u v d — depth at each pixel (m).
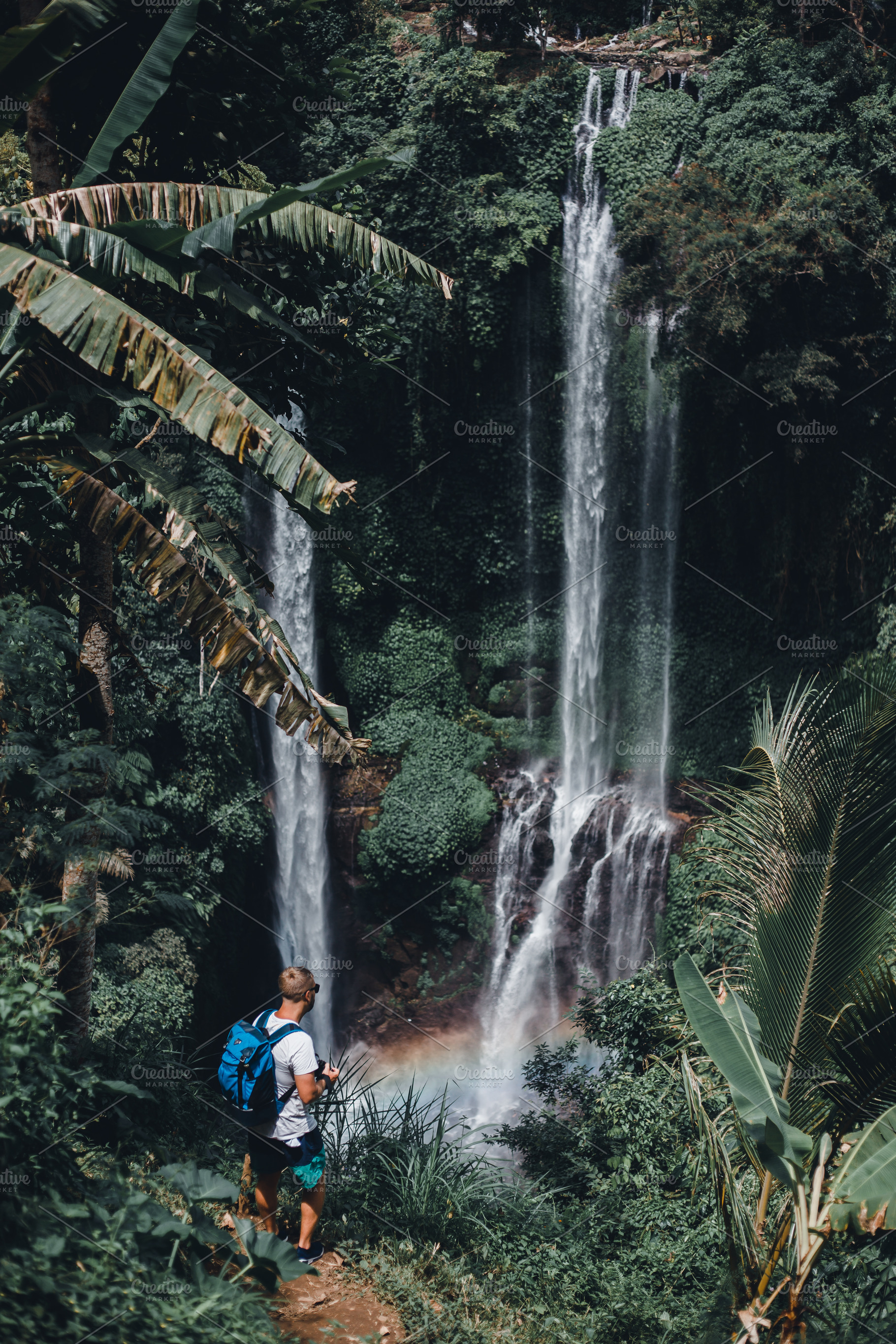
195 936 18.33
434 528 26.42
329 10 23.73
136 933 16.36
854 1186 5.32
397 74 23.78
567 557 26.56
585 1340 7.42
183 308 8.82
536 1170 11.56
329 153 23.30
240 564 7.38
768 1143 5.50
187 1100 9.41
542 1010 25.42
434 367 24.77
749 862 7.01
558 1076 13.15
